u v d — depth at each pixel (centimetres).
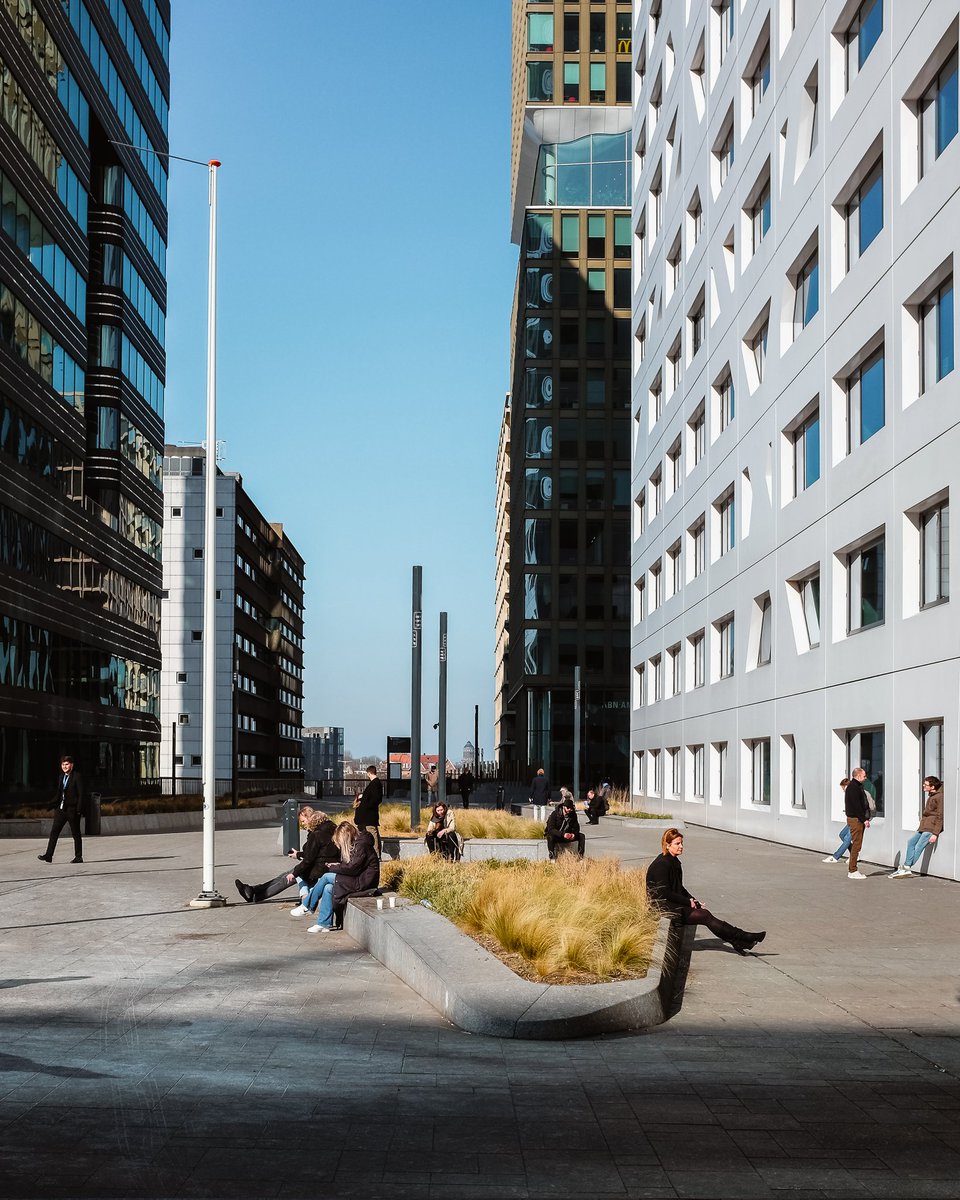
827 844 2850
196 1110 697
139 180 6278
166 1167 599
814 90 3097
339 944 1374
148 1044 866
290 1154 622
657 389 5522
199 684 10725
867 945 1402
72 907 1700
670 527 5028
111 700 5838
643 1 5816
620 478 8894
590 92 9181
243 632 11406
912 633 2352
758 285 3525
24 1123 666
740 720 3722
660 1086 768
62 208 5028
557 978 1030
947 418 2198
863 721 2622
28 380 4616
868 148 2623
